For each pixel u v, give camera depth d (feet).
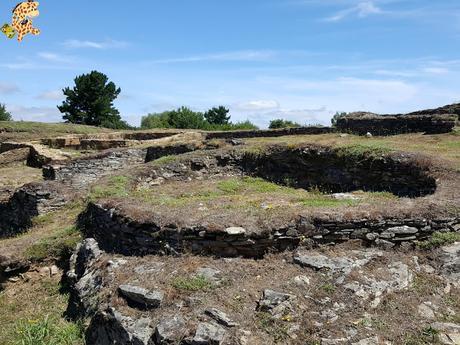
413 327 17.72
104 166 50.65
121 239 26.02
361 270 20.58
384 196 33.50
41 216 37.86
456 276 20.68
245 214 24.25
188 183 44.45
